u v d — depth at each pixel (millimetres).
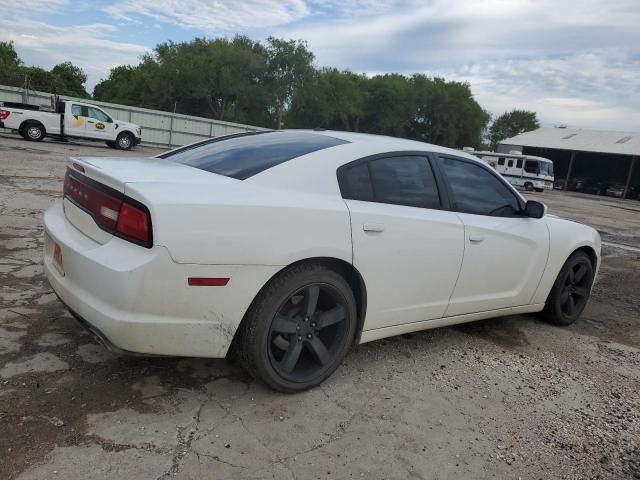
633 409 3285
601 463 2668
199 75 51875
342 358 3143
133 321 2422
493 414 3031
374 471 2402
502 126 101188
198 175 2873
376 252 3100
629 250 10258
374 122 67188
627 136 51719
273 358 2850
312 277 2869
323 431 2668
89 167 2793
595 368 3896
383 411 2920
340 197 3041
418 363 3602
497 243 3850
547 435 2875
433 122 68250
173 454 2352
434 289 3510
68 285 2711
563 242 4453
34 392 2699
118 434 2443
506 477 2477
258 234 2637
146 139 30062
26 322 3498
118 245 2514
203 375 3082
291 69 54406
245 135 3906
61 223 2988
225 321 2629
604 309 5629
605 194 46094
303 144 3336
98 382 2865
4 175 10320
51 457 2240
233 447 2453
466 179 3834
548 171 35844
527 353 4035
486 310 4012
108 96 76625
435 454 2582
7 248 5219
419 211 3391
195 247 2467
